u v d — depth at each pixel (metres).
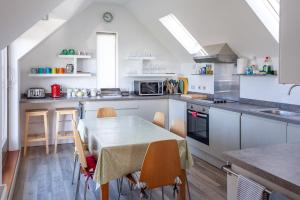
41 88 5.71
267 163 1.63
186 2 4.60
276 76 4.18
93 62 6.26
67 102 5.97
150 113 6.06
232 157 1.76
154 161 2.61
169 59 6.84
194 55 5.92
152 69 6.73
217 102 4.79
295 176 1.43
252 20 3.88
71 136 5.54
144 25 6.55
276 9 3.75
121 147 2.74
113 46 6.48
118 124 3.86
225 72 5.22
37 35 4.85
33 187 3.77
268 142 3.51
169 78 6.88
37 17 2.58
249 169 1.62
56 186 3.81
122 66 6.49
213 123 4.58
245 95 4.80
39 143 5.90
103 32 6.33
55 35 5.90
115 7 6.34
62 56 5.79
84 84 6.25
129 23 6.47
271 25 3.81
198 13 4.64
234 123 4.09
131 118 4.38
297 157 1.74
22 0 1.77
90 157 3.32
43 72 5.73
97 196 3.54
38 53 5.81
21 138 5.67
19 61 5.24
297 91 3.86
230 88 5.12
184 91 6.61
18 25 2.24
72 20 6.01
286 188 1.39
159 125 4.08
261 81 4.46
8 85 4.82
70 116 6.07
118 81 6.48
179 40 5.97
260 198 1.54
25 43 4.82
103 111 4.58
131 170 2.80
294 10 1.22
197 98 5.55
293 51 1.23
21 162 4.79
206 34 5.07
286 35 1.26
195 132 5.15
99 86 6.42
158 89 6.29
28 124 5.32
